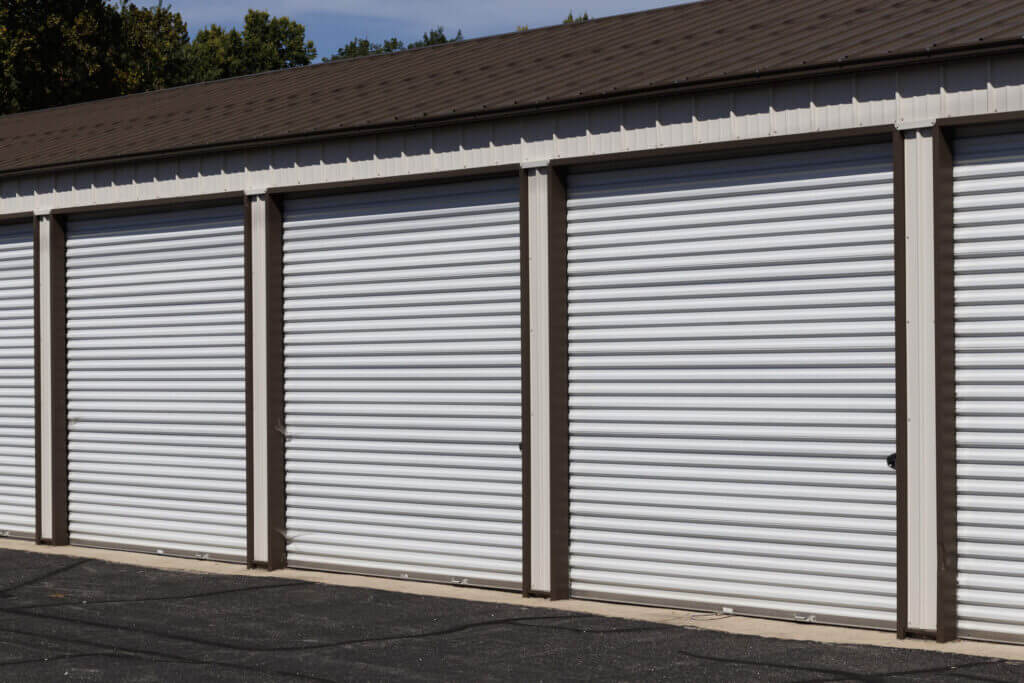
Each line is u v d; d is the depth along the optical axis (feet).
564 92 34.42
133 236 43.98
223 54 239.30
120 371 44.34
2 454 47.67
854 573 30.07
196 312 42.39
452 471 36.94
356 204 38.86
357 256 38.81
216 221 41.91
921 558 28.58
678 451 32.78
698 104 31.68
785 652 27.30
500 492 36.01
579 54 41.65
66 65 123.44
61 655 27.32
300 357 39.96
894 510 29.50
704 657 26.84
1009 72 27.25
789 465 31.04
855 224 30.07
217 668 26.05
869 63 28.78
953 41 28.19
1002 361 28.04
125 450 44.24
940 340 28.25
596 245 34.14
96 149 45.73
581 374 34.37
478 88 39.37
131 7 140.05
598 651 27.50
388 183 37.40
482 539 36.37
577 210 34.50
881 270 29.71
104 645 28.37
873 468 29.81
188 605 33.53
